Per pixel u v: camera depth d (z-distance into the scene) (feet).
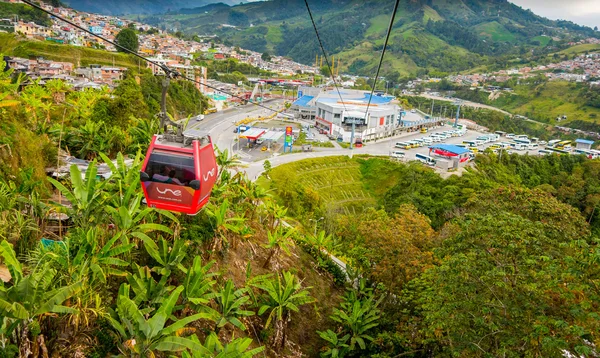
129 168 61.36
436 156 303.07
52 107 146.10
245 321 66.49
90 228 43.93
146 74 385.91
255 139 293.43
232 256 77.46
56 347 39.55
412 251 81.97
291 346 71.36
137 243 57.36
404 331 74.28
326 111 396.57
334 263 105.81
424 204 208.44
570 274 44.88
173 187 45.52
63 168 82.74
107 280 49.75
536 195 90.53
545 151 374.63
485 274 51.31
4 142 67.46
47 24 586.04
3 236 45.70
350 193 262.88
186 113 389.80
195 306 52.54
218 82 612.29
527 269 52.26
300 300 70.38
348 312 80.69
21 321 35.14
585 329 43.14
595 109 600.39
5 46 392.47
